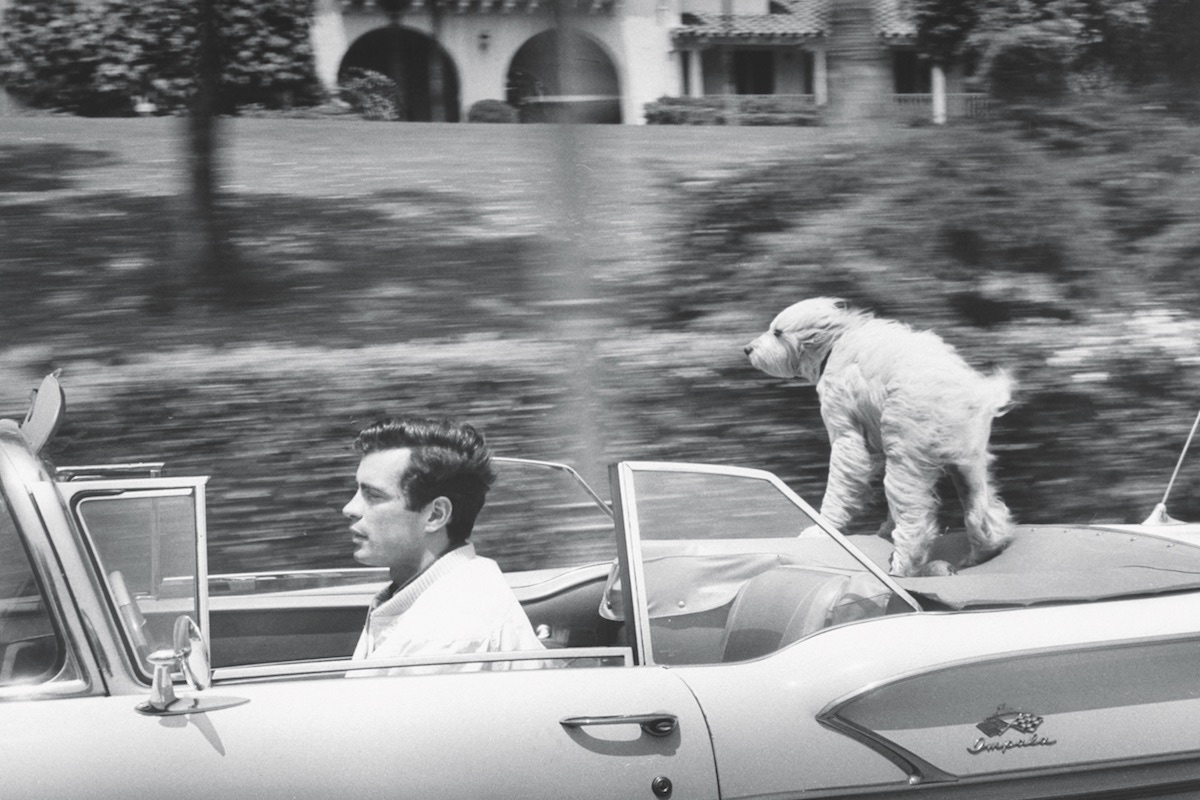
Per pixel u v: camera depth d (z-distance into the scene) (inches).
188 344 237.0
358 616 141.3
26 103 673.0
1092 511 237.0
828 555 117.6
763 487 117.1
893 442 165.2
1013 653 109.4
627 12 1024.9
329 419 211.0
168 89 667.4
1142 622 113.6
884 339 171.3
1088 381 233.8
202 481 103.1
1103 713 110.0
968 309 244.4
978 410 164.6
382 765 95.7
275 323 247.9
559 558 147.0
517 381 221.9
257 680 102.4
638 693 103.5
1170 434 236.7
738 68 1139.3
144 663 99.1
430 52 1018.7
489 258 277.1
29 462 99.3
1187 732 111.3
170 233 289.3
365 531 117.3
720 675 106.6
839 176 252.7
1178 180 255.3
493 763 97.7
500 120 976.3
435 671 107.7
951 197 249.4
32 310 246.5
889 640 109.5
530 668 108.8
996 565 151.9
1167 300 250.1
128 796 91.1
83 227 297.7
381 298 256.7
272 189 335.3
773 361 179.9
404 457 116.2
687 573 113.8
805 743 104.2
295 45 705.6
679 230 253.3
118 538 101.6
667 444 226.7
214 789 92.6
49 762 91.2
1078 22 279.7
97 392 205.5
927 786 106.0
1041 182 251.1
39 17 662.5
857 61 264.1
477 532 146.1
